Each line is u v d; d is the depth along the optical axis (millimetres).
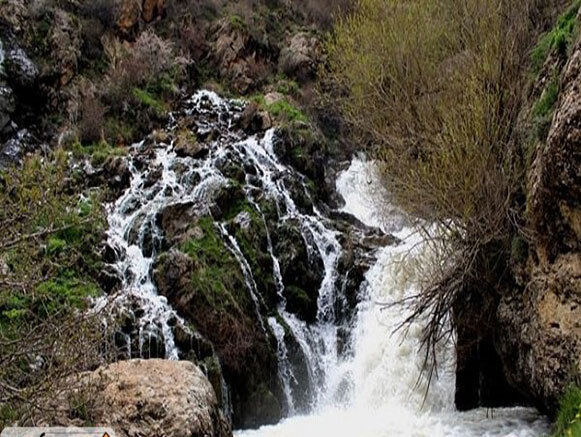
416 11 12016
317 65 18016
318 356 11562
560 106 6977
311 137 15148
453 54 11438
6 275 5078
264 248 11781
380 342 11109
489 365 9766
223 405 9648
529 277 7918
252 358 10297
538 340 7516
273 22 19562
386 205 12438
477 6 10734
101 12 16109
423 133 10242
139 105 14805
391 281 11633
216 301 10227
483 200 8383
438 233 9273
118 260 10617
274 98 16344
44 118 13789
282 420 10227
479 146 8539
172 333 9766
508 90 9227
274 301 11445
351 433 9047
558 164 6848
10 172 5738
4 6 14203
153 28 17094
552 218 7254
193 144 13492
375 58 12062
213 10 18703
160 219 11258
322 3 20188
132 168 12734
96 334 5480
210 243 10992
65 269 9641
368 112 12148
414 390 10336
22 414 4973
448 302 9078
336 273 12203
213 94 16172
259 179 13070
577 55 6871
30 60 14031
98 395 5617
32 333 5121
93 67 15281
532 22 10102
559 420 6691
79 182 12008
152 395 5754
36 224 5531
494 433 8250
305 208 13469
